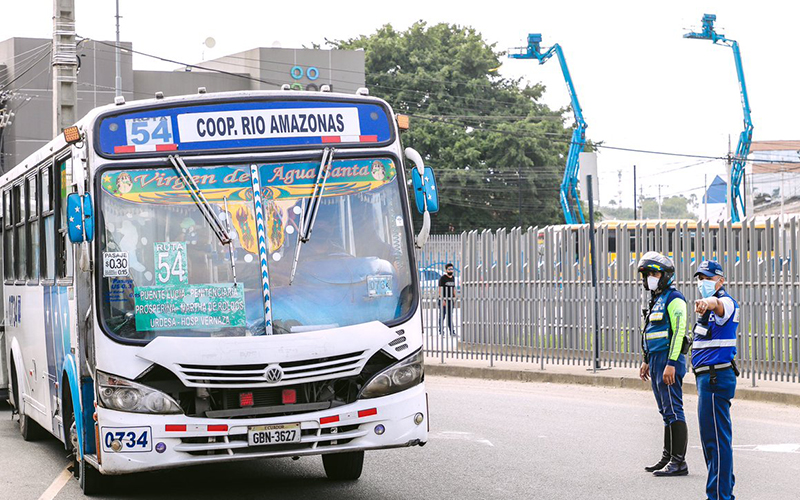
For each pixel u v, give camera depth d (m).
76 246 9.27
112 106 8.56
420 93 75.50
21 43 51.34
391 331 8.46
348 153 8.78
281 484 10.09
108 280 8.30
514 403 15.53
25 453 12.35
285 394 8.20
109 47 53.56
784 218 15.66
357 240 8.63
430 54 76.56
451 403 15.72
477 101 75.81
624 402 15.40
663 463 10.19
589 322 18.30
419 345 8.61
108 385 8.16
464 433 12.87
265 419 8.11
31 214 12.15
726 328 8.53
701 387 8.56
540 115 76.00
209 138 8.62
